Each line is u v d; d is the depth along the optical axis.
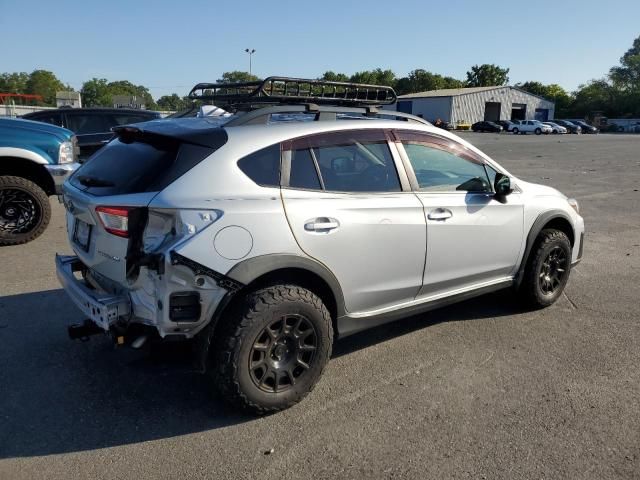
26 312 4.87
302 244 3.32
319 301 3.38
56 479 2.78
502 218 4.47
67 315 4.82
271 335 3.24
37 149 7.37
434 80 102.12
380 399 3.57
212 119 3.67
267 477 2.82
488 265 4.49
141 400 3.53
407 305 4.04
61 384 3.71
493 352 4.27
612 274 6.38
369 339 4.49
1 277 5.81
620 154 26.25
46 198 7.34
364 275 3.66
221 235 3.05
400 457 2.98
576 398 3.59
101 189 3.24
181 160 3.13
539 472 2.86
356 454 3.00
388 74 104.25
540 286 5.01
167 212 2.99
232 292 3.11
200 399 3.55
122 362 4.02
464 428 3.24
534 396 3.62
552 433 3.20
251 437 3.16
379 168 3.81
